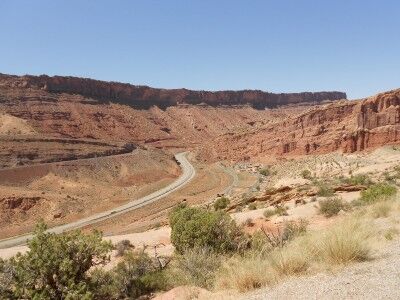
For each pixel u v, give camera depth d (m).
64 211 92.00
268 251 10.45
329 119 162.25
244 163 170.50
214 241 14.74
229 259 10.65
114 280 11.70
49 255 10.19
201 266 10.57
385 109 144.50
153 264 14.19
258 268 7.82
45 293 9.81
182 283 10.23
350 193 36.00
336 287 6.03
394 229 10.31
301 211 26.11
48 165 128.12
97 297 11.09
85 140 163.75
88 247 10.82
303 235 11.55
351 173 71.94
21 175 117.88
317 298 5.76
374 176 58.31
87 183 125.81
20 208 91.88
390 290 5.42
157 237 27.64
